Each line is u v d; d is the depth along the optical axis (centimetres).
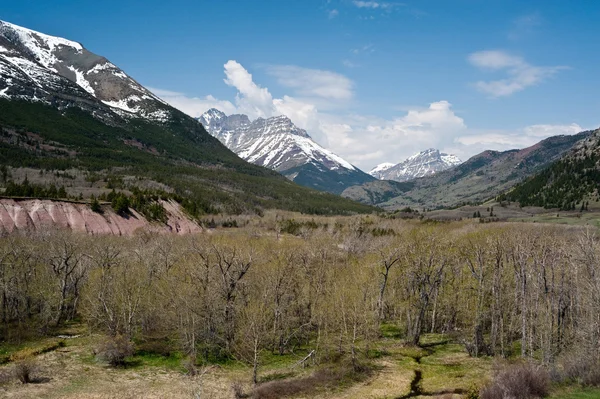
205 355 6800
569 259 7219
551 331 6462
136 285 7644
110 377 5778
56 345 6969
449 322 8981
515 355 7156
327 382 5919
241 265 7675
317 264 9956
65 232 11319
